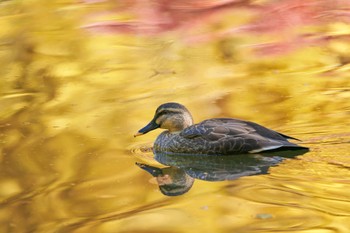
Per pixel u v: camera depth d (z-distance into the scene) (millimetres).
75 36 18844
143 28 18781
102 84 16562
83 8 20141
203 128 13398
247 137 13031
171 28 18672
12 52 18359
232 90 15945
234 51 17797
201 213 10383
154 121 13781
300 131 13578
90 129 14148
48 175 12031
